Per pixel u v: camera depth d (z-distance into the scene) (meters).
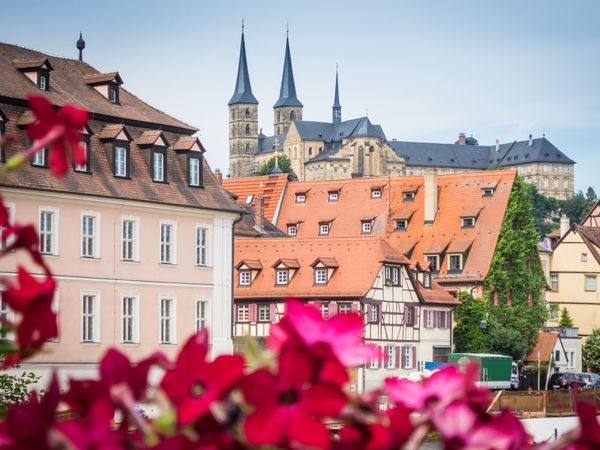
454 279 125.94
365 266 107.19
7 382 33.66
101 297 69.50
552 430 70.25
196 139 76.31
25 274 5.36
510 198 130.25
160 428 4.68
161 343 73.06
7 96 66.69
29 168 65.88
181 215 74.75
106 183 70.12
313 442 4.38
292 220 140.00
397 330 108.81
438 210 133.88
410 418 5.01
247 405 4.57
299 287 107.25
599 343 138.38
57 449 4.61
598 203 171.75
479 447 4.87
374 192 138.25
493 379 106.19
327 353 4.61
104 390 4.91
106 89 74.62
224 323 77.25
